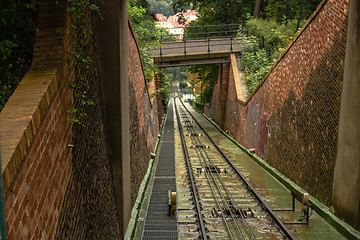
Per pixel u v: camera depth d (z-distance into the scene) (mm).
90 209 5266
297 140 12422
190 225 9188
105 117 6926
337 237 8414
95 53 6344
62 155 4121
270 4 28000
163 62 26906
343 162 8797
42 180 3465
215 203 11109
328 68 10055
